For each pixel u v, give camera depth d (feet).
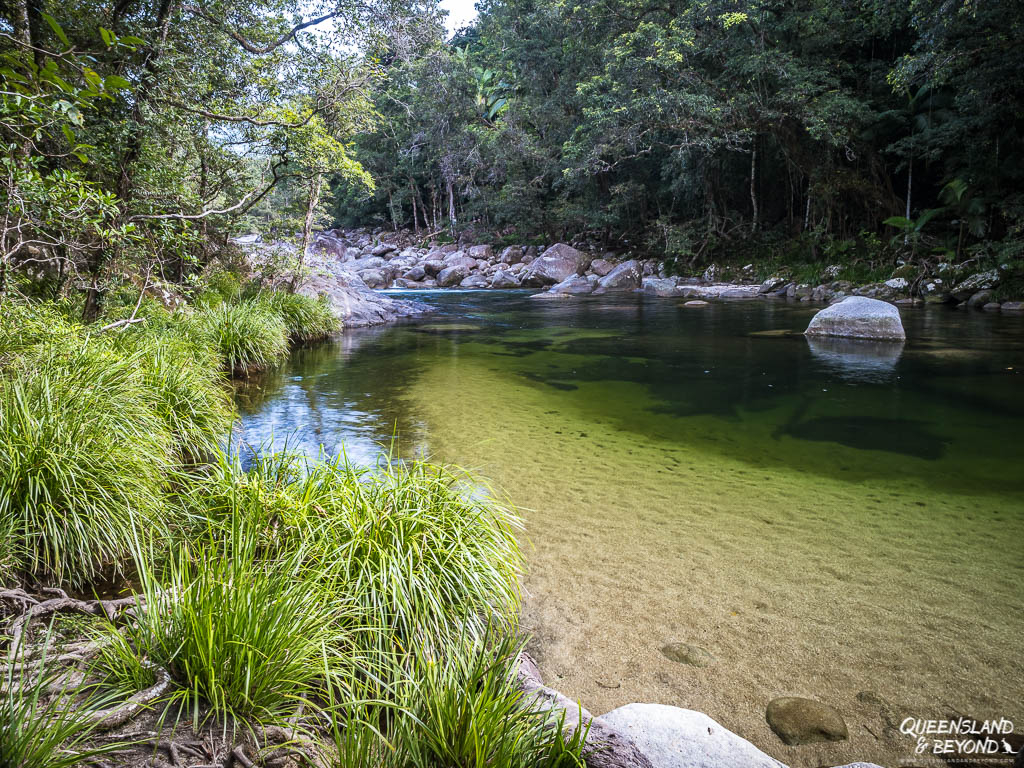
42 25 25.85
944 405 25.93
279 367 35.12
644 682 8.95
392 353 40.70
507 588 10.45
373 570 9.48
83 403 13.43
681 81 73.26
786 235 89.40
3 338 16.76
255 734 6.67
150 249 27.76
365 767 6.26
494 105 130.93
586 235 118.32
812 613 10.60
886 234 76.95
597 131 78.13
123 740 6.33
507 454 19.70
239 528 9.90
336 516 10.47
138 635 7.74
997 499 15.83
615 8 80.69
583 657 9.52
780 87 72.54
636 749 6.80
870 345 40.70
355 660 8.04
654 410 25.75
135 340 22.97
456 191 165.78
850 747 7.71
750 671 9.16
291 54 38.27
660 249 100.99
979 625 10.17
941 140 63.41
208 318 33.22
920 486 16.85
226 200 41.93
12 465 10.77
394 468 17.81
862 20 68.90
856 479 17.47
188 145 33.94
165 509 12.32
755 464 18.85
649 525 14.30
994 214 65.67
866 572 12.00
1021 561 12.39
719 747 7.16
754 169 88.48
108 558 11.40
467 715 6.64
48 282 27.30
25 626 7.91
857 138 72.43
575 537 13.66
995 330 45.01
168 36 31.09
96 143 25.50
